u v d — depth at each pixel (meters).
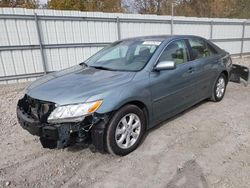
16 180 2.64
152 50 3.61
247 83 6.72
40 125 2.73
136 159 2.98
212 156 2.98
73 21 8.91
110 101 2.79
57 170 2.80
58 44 8.80
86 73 3.44
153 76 3.35
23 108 3.07
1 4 21.16
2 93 6.84
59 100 2.70
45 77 3.58
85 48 9.43
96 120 2.72
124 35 10.22
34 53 8.43
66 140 2.66
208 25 13.08
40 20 8.27
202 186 2.43
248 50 15.70
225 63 5.12
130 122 3.08
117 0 28.36
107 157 3.04
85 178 2.64
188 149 3.17
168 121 4.12
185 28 12.19
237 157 2.95
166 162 2.89
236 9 29.89
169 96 3.63
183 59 3.99
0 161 3.03
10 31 7.84
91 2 24.78
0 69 7.95
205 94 4.68
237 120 4.12
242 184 2.46
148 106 3.29
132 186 2.48
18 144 3.47
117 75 3.23
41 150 3.27
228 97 5.55
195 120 4.15
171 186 2.45
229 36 14.27
